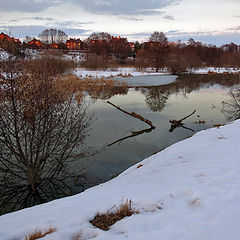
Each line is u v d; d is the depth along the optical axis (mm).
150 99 20969
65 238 2812
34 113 6512
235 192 3703
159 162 6488
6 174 7625
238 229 2764
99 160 8695
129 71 43844
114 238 2777
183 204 3518
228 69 53594
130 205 3514
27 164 6656
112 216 3334
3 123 6363
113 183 5344
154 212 3363
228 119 14266
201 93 24188
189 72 48438
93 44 73625
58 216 3342
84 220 3230
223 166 4875
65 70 28125
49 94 6867
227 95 22609
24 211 3838
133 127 12672
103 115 14867
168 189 4055
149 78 35156
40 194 6828
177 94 23750
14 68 6309
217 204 3404
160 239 2709
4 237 2865
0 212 6074
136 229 2945
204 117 14828
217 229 2809
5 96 6238
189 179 4410
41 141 6727
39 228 3041
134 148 9812
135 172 6152
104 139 10805
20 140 7301
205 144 7238
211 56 69875
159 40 51469
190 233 2783
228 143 6820
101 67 40812
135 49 78312
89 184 7121
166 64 49125
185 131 12133
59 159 8602
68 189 6945
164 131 12125
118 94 23141
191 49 68875
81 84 21656
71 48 89938
